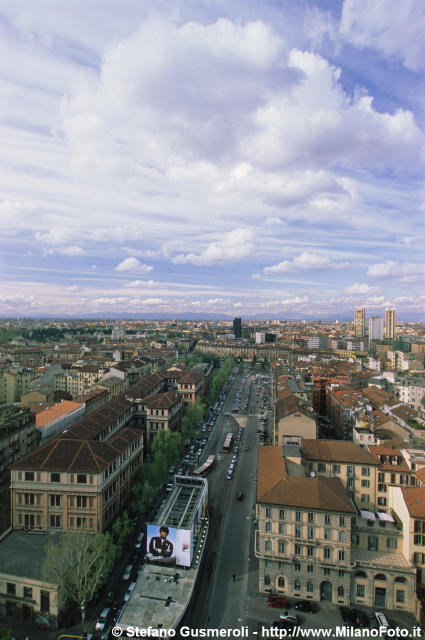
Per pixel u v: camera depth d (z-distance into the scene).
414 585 79.06
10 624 74.19
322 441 116.19
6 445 115.31
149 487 105.81
